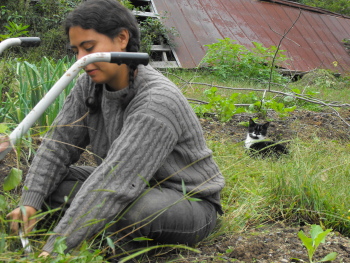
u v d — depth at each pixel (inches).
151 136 79.9
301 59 510.9
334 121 253.3
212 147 169.2
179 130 85.0
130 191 78.2
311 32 566.6
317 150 183.9
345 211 121.4
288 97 258.7
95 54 69.7
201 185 91.8
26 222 77.5
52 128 93.5
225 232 105.3
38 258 67.7
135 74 86.7
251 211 118.3
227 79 392.8
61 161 93.0
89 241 79.6
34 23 361.4
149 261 88.8
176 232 87.4
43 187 89.4
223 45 411.2
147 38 398.9
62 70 166.2
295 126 234.1
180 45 431.2
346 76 507.5
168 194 86.2
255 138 192.1
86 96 93.0
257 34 502.9
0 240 69.2
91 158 148.1
